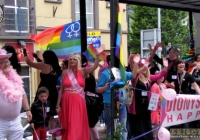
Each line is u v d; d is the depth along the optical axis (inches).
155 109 253.0
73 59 244.4
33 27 650.2
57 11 684.7
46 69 273.3
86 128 245.9
